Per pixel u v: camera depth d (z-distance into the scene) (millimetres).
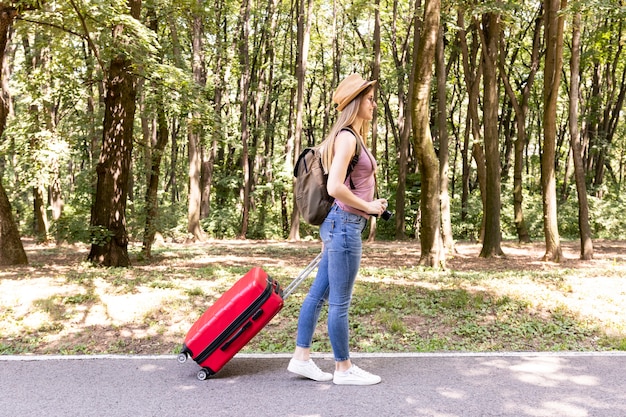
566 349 4906
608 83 28250
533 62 19797
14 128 17391
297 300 6992
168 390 3650
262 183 32250
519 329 5609
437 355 4426
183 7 15117
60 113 20203
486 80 15352
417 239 25938
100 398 3516
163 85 13047
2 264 12688
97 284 8602
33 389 3697
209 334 3818
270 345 5059
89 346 5285
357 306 6555
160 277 9883
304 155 3699
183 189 40469
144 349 5211
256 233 28344
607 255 16156
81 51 14422
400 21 29172
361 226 3672
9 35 19547
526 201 29781
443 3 14219
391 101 35250
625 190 30953
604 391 3553
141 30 11195
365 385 3713
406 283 8906
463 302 6805
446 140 16141
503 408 3285
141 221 14977
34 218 27141
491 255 15531
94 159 17750
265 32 30641
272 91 32094
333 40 28641
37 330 5824
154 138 24031
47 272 10859
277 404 3383
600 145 28641
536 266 13320
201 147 27438
